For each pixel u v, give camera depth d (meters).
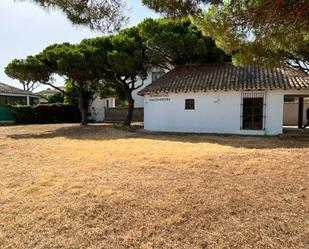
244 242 4.24
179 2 5.78
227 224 4.76
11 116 31.38
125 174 7.60
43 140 15.61
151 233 4.54
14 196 6.12
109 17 6.09
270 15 5.55
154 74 31.17
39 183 6.98
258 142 13.60
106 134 18.42
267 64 8.41
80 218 5.05
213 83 18.78
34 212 5.30
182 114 19.67
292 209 5.24
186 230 4.61
